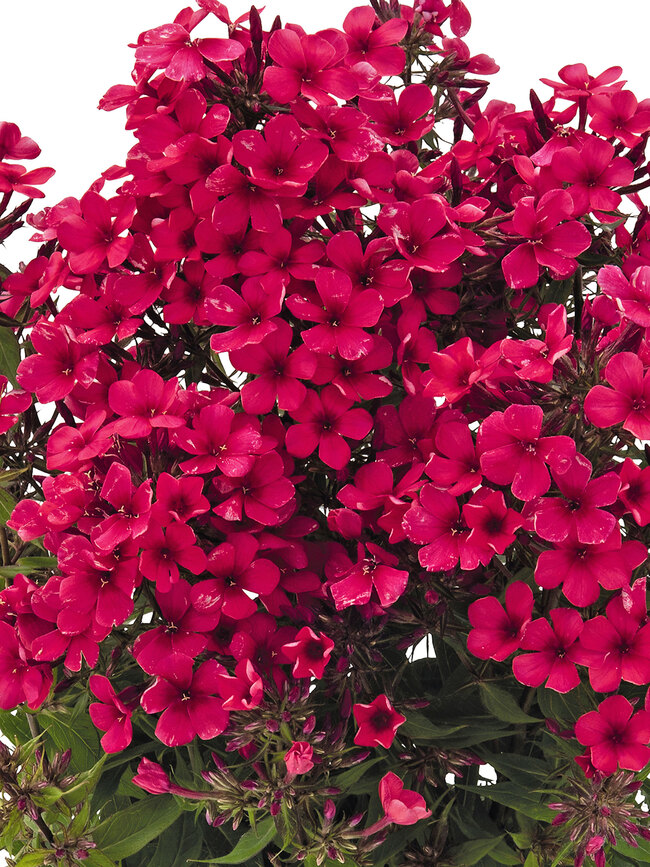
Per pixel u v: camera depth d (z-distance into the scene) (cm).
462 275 50
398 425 49
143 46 48
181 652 46
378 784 50
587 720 46
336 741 47
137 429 46
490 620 46
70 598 46
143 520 45
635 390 44
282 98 47
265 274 47
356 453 51
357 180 47
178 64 47
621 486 45
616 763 46
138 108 50
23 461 54
